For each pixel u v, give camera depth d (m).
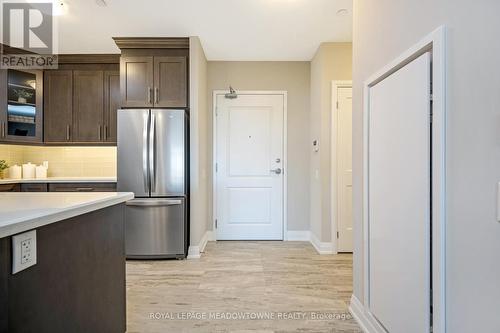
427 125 1.30
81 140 3.94
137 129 3.35
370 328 1.88
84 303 1.34
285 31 3.31
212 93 4.19
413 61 1.41
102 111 3.94
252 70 4.20
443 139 1.18
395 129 1.59
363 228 2.01
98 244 1.47
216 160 4.21
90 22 3.06
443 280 1.19
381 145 1.75
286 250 3.76
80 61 3.92
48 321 1.08
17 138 3.67
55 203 1.26
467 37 1.06
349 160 3.66
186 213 3.47
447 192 1.16
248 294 2.48
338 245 3.65
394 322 1.60
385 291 1.70
